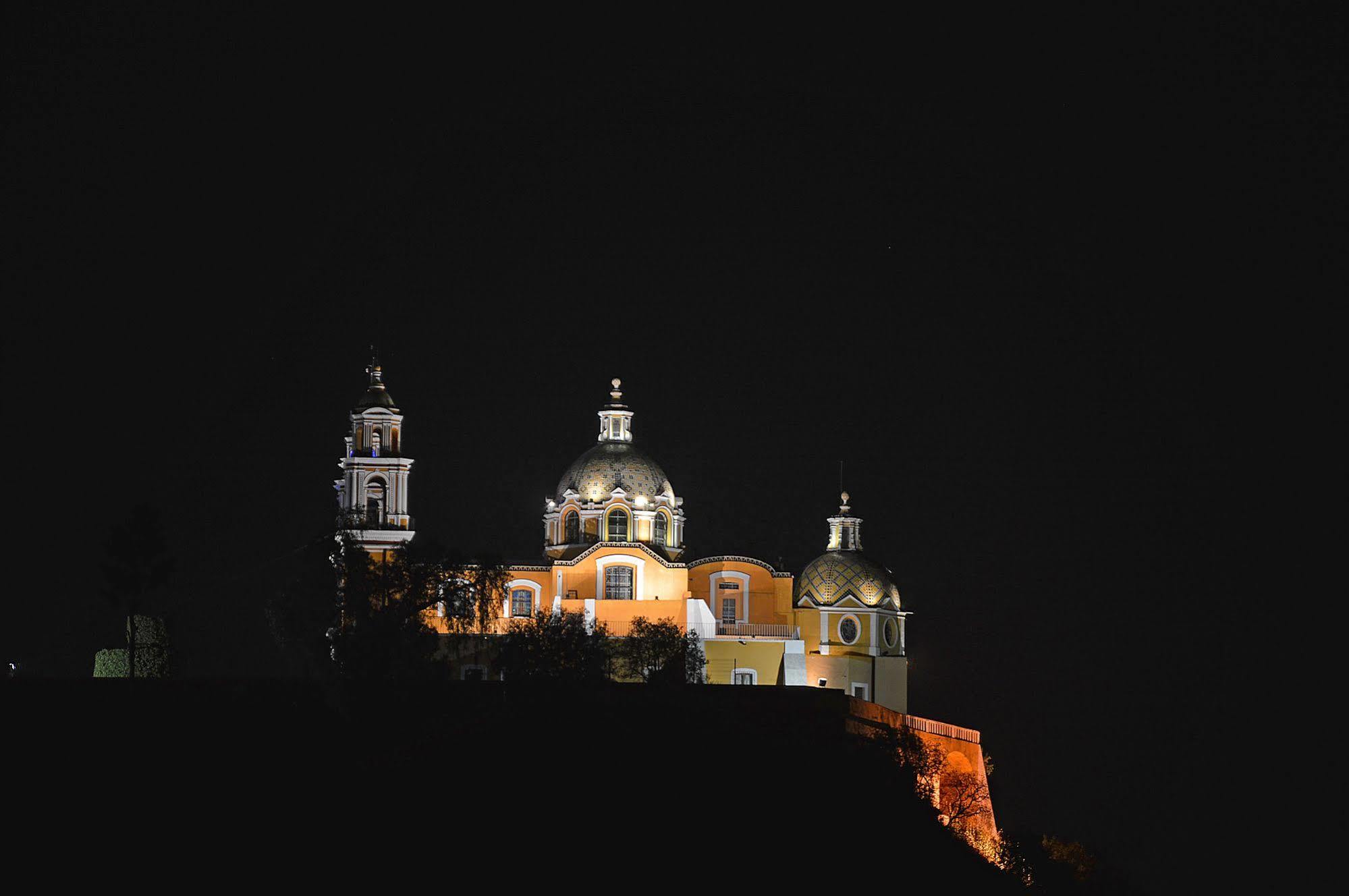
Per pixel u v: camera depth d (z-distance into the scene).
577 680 161.38
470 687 161.50
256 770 152.38
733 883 144.25
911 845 153.00
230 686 159.38
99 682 158.38
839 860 148.25
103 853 142.00
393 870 142.38
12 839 142.75
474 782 152.00
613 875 143.50
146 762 152.25
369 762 154.00
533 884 142.00
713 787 154.00
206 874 140.62
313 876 141.12
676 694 163.00
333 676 161.50
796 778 156.75
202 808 147.75
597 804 150.75
